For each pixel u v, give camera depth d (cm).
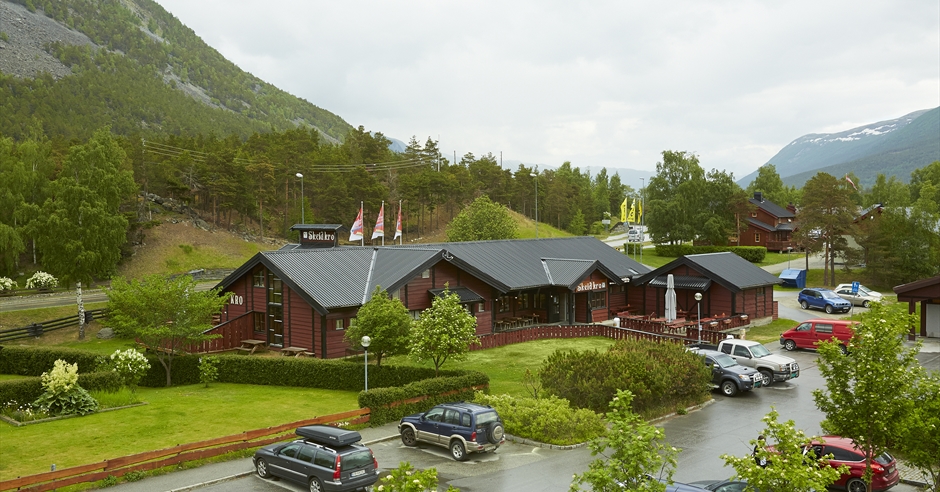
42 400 2781
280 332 4231
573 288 4988
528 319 5125
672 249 10462
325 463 1878
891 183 12000
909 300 4656
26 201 7888
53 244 6575
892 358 1536
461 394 2930
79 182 7050
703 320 4766
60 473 1906
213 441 2245
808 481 1185
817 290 6119
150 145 11238
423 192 11269
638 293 5722
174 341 3775
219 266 8456
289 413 2841
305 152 12875
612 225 18538
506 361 3969
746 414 2847
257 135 13500
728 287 5022
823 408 1631
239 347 4319
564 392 2853
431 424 2333
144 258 8125
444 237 11325
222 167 9475
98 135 7706
